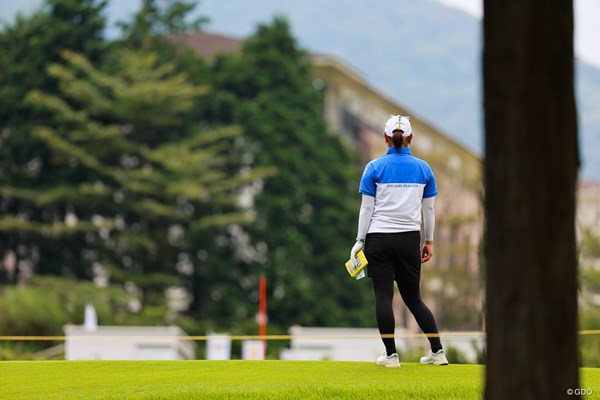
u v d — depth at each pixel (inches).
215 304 5708.7
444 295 5546.3
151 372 1143.6
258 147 6112.2
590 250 5743.1
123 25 6496.1
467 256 5718.5
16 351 3983.8
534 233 681.0
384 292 1100.5
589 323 4660.4
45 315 4183.1
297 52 6378.0
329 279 5767.7
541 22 689.0
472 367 1126.4
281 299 5669.3
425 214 1108.5
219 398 978.7
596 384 1058.1
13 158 5866.1
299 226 5925.2
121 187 5777.6
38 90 6013.8
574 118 693.9
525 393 679.1
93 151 5684.1
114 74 5920.3
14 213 5940.0
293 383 1043.3
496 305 689.0
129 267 5807.1
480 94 713.0
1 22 6200.8
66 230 5526.6
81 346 3789.4
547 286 679.7
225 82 6328.7
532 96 686.5
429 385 1010.7
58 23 6127.0
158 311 5177.2
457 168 6136.8
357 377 1072.2
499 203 690.2
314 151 6028.5
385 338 1119.0
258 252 5880.9
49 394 1032.2
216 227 5787.4
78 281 5438.0
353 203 6033.5
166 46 6476.4
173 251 5851.4
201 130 6102.4
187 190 5511.8
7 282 5743.1
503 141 690.2
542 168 683.4
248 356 3595.0
